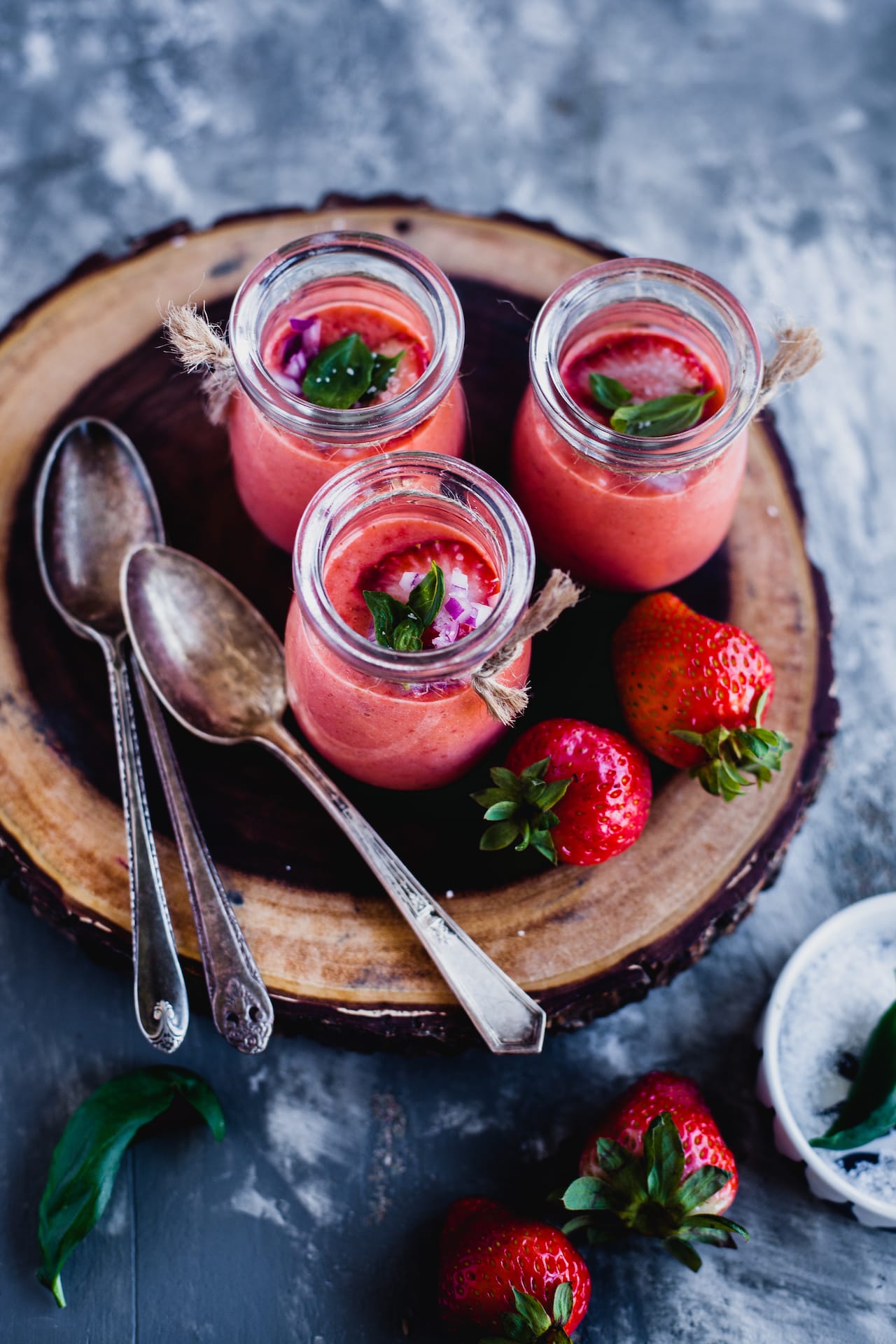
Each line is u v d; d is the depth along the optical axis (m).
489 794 0.54
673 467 0.54
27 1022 0.60
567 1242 0.56
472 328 0.62
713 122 0.71
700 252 0.69
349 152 0.70
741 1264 0.58
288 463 0.56
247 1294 0.58
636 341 0.58
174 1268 0.58
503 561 0.53
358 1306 0.58
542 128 0.70
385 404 0.54
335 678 0.53
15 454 0.60
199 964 0.56
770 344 0.68
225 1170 0.59
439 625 0.53
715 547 0.59
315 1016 0.56
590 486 0.56
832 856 0.63
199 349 0.54
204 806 0.58
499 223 0.63
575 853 0.56
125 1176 0.59
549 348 0.56
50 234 0.68
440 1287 0.56
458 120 0.70
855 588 0.66
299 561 0.52
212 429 0.61
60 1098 0.59
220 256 0.62
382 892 0.57
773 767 0.55
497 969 0.55
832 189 0.70
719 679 0.55
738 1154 0.59
